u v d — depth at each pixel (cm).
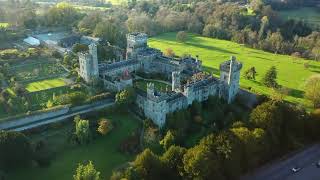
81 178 17350
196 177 18350
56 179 19275
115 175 18450
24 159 19688
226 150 19688
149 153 19100
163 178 18900
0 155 19162
